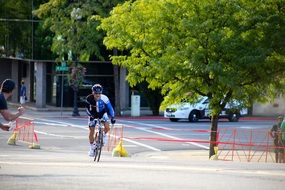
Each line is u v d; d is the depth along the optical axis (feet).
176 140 210.79
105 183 76.69
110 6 300.81
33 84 386.93
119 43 180.75
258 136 241.96
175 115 292.61
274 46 168.66
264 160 169.48
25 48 353.51
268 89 177.68
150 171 92.68
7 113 75.20
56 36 311.88
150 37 173.06
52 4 308.60
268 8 171.73
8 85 74.90
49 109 344.69
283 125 163.63
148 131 251.60
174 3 172.45
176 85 174.81
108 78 350.23
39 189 70.44
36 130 243.40
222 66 165.58
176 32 172.24
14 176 81.61
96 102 118.11
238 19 169.17
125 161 122.01
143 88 327.47
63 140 213.87
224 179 83.92
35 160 116.06
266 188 76.18
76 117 308.40
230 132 255.09
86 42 306.35
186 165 109.91
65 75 349.41
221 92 172.86
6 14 360.07
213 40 164.55
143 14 176.35
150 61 171.73
